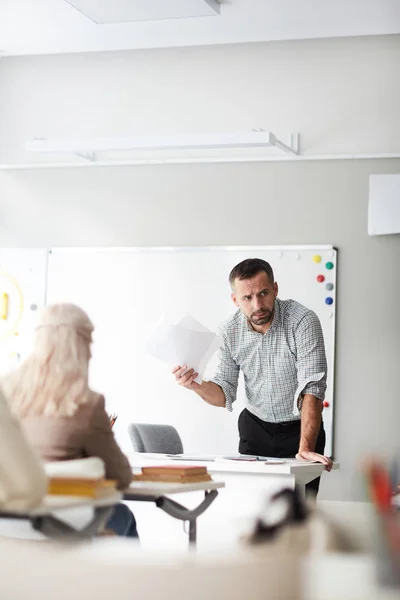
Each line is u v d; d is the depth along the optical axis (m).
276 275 5.65
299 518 0.94
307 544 0.92
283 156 5.72
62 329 2.59
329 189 5.64
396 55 5.64
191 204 5.88
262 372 4.23
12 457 1.90
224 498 3.54
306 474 3.58
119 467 2.58
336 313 5.55
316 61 5.75
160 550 0.96
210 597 0.90
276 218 5.72
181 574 0.90
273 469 3.45
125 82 6.08
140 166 5.98
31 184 6.18
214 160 5.83
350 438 5.46
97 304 5.96
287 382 4.20
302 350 4.11
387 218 5.46
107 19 5.26
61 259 6.05
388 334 5.46
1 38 5.85
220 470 3.54
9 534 2.30
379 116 5.63
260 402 4.29
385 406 5.43
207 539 3.15
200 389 4.16
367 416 5.45
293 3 5.14
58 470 2.32
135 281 5.90
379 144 5.62
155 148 5.21
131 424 4.33
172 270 5.85
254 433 4.32
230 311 5.73
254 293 4.13
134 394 5.83
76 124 6.15
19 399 2.57
